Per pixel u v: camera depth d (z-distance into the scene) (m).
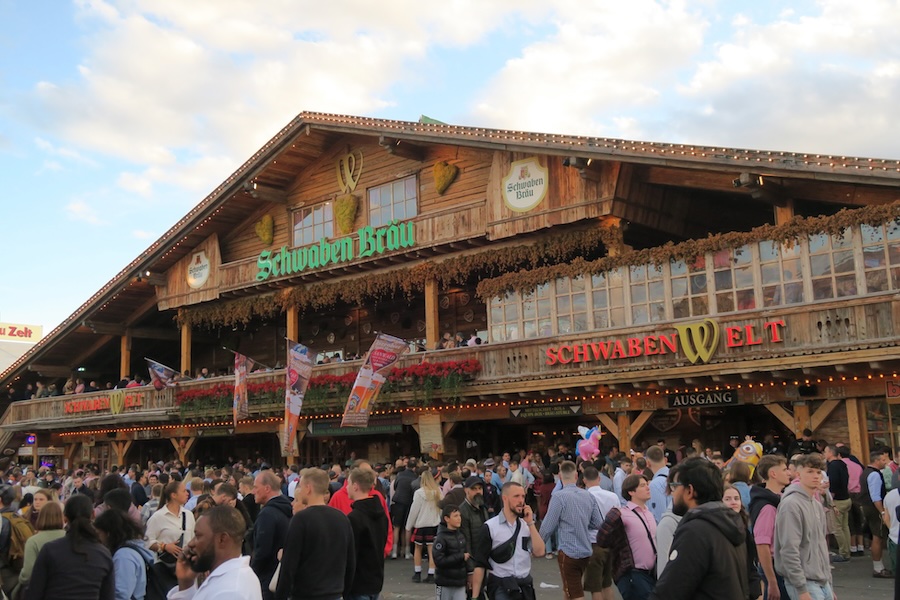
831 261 17.89
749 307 18.92
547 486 17.08
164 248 31.64
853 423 17.97
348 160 28.34
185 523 8.27
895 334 16.61
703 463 5.41
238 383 26.25
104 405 33.78
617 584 7.84
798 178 18.08
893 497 9.81
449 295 29.66
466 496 9.00
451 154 25.77
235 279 30.53
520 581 8.21
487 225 23.91
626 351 20.14
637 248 24.30
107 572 6.44
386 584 14.30
